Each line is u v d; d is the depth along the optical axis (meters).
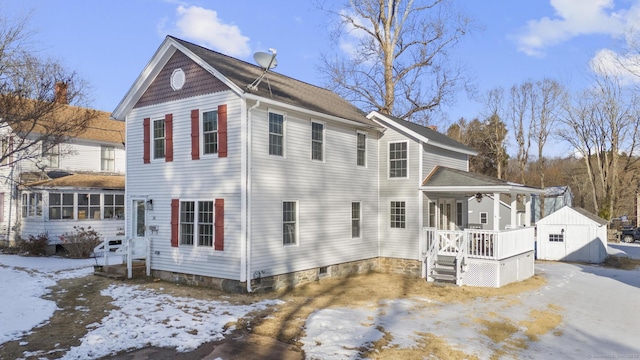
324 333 9.59
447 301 13.47
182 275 14.41
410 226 18.03
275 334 9.48
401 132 18.45
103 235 23.78
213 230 13.66
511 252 16.88
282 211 14.29
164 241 14.98
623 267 22.38
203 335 9.29
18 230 23.69
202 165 14.02
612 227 44.06
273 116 14.16
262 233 13.52
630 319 12.35
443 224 19.78
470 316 11.81
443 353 8.95
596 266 22.72
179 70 14.82
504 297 14.23
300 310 11.48
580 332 11.12
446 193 19.80
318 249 15.75
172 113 14.95
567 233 24.91
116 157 28.59
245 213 12.95
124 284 14.28
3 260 19.77
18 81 19.98
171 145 14.91
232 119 13.31
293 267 14.66
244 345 8.78
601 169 43.97
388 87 28.67
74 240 21.19
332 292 14.13
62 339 8.95
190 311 11.07
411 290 14.92
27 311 10.91
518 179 62.50
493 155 52.59
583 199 60.19
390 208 18.70
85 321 10.19
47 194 21.92
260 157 13.52
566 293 15.45
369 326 10.35
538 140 48.44
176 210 14.64
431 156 18.91
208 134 14.05
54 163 25.61
